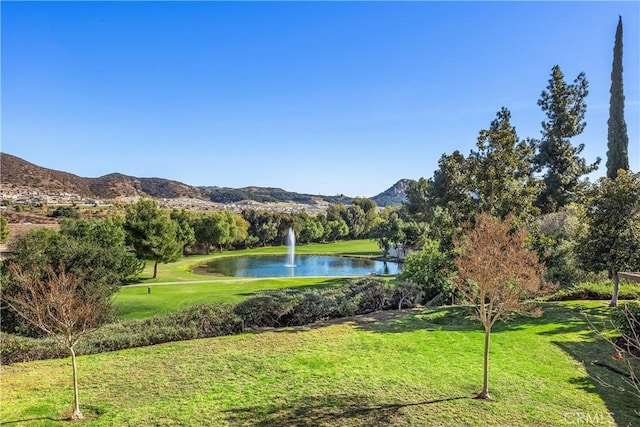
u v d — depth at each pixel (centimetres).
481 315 747
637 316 1015
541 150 3033
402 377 837
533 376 848
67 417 654
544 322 1290
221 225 6016
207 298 1978
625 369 877
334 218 8694
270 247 7275
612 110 2561
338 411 675
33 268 1330
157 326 1166
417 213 5672
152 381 814
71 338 702
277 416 657
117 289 1502
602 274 1841
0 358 948
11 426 623
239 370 877
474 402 713
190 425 627
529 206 1725
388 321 1357
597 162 2980
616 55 2547
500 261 728
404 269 2002
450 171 1870
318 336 1154
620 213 1405
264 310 1316
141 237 3209
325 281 2903
